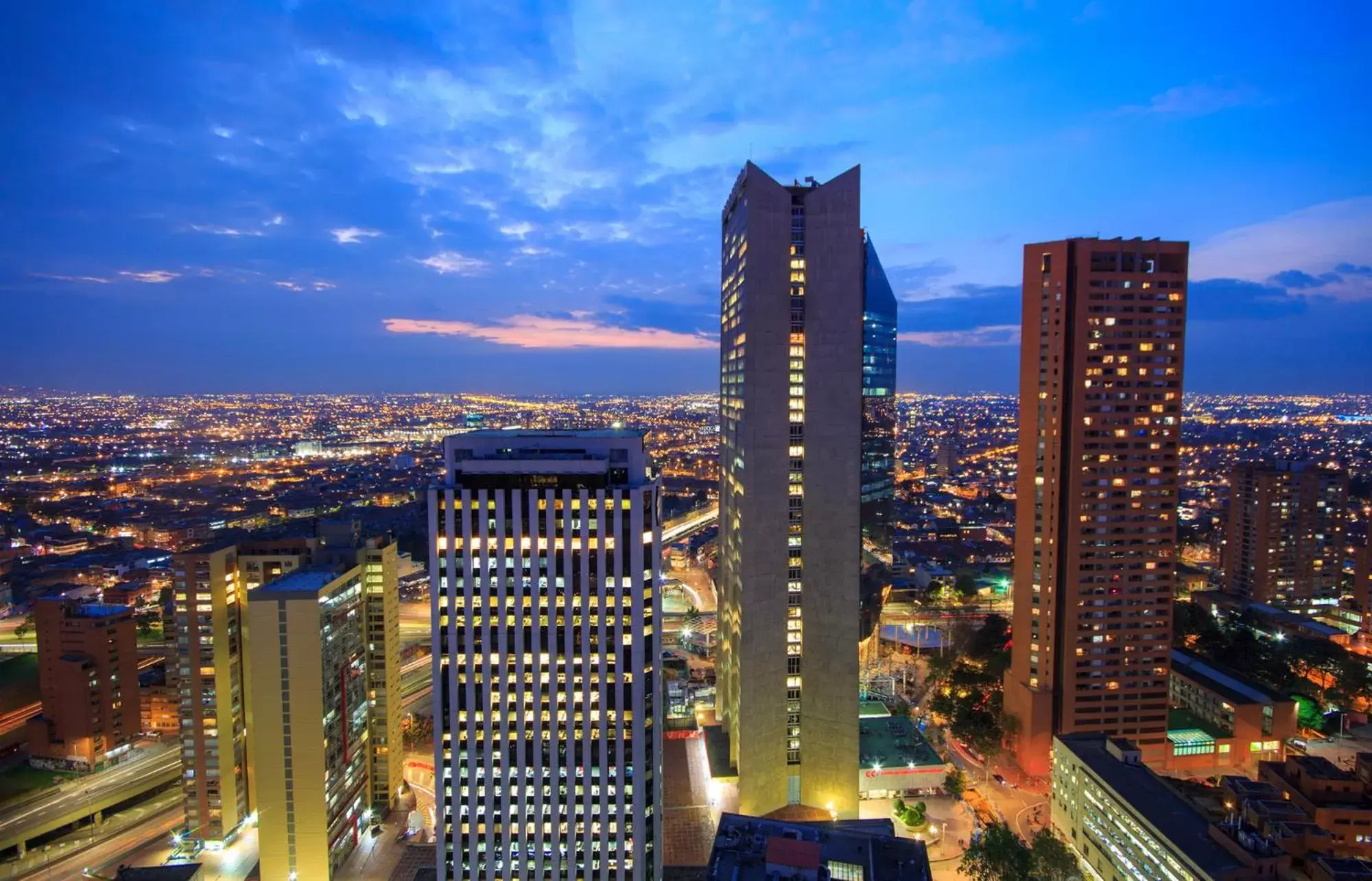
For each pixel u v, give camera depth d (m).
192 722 163.50
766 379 157.00
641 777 134.00
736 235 167.75
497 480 132.25
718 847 113.94
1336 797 136.00
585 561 132.00
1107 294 178.38
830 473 157.62
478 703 134.00
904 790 172.12
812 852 107.50
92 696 198.75
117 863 164.12
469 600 132.88
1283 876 115.88
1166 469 181.25
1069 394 182.00
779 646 161.12
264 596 150.25
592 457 136.38
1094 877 148.38
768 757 161.50
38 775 194.25
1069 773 159.00
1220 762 187.88
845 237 154.62
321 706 152.88
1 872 160.38
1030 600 189.12
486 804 134.25
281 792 153.25
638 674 132.75
